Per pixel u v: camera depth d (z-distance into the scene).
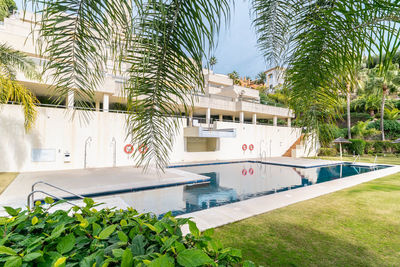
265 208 4.82
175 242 0.96
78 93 1.91
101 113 11.44
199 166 14.16
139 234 1.20
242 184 9.30
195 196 7.14
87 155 11.06
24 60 6.00
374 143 21.09
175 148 14.65
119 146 11.92
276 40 1.91
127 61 1.49
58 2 1.14
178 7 1.20
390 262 2.69
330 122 2.09
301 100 2.15
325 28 1.45
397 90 22.20
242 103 18.62
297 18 1.61
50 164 10.16
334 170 13.25
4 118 9.26
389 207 4.92
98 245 1.07
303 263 2.64
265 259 2.72
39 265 0.95
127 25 1.12
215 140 17.20
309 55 1.72
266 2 1.76
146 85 1.62
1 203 4.90
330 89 1.88
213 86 25.11
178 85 1.62
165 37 1.29
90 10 1.17
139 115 1.85
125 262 0.81
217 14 1.13
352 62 1.49
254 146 19.36
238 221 4.01
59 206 4.78
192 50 1.28
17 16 11.79
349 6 1.18
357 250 2.97
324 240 3.26
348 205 5.06
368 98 25.44
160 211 5.60
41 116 9.93
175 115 1.91
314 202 5.32
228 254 1.05
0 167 9.20
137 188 7.14
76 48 1.52
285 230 3.62
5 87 5.93
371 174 10.05
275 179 10.49
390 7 0.99
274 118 21.39
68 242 1.05
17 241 1.16
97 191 6.41
